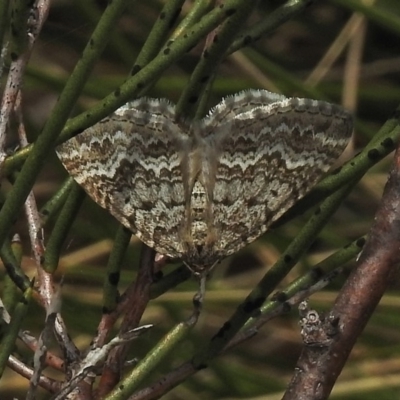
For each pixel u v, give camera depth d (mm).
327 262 227
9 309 233
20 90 230
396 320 307
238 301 317
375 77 448
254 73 360
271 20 226
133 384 222
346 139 226
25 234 360
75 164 226
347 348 221
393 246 221
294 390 221
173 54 216
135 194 229
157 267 236
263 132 229
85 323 309
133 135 228
